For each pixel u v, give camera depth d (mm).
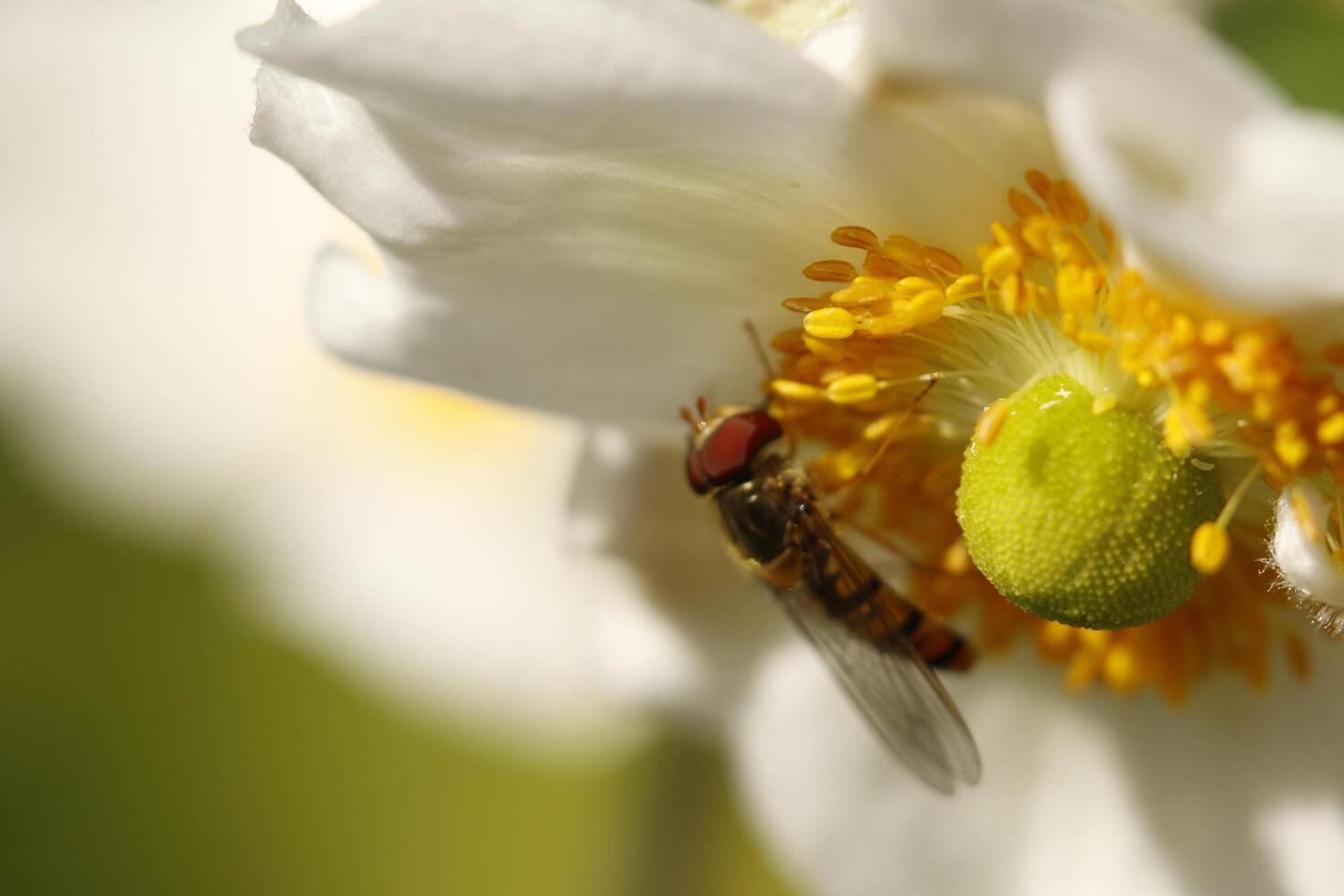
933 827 144
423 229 126
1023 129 124
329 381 174
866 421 135
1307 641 138
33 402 175
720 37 120
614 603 145
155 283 175
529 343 132
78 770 180
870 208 127
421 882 182
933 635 138
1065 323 126
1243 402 125
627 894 157
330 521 173
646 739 158
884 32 120
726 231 129
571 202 127
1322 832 139
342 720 183
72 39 173
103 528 178
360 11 120
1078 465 126
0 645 179
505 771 181
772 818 146
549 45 119
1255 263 118
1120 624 128
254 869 182
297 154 125
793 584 138
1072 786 143
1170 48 116
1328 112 138
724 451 134
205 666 181
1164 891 141
